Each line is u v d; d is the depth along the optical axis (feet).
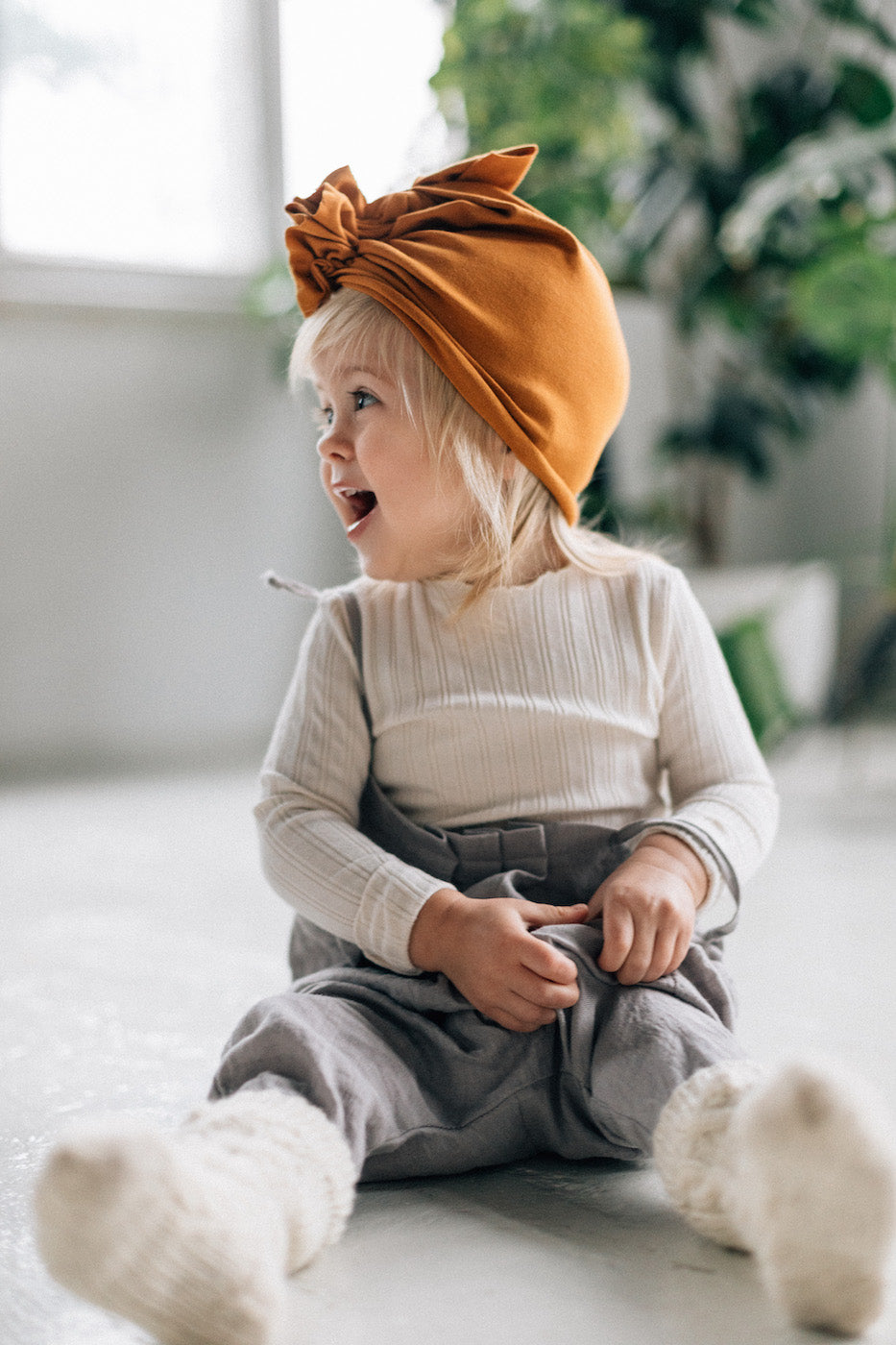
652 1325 1.75
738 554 9.61
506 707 2.48
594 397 2.66
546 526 2.64
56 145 7.73
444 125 7.68
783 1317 1.77
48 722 7.66
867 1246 1.59
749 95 8.08
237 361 8.02
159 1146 1.54
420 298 2.49
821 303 6.70
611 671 2.58
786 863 4.99
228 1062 2.10
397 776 2.56
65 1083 2.78
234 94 8.13
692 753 2.67
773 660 6.72
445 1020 2.31
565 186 7.29
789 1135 1.57
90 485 7.68
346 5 8.32
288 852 2.46
